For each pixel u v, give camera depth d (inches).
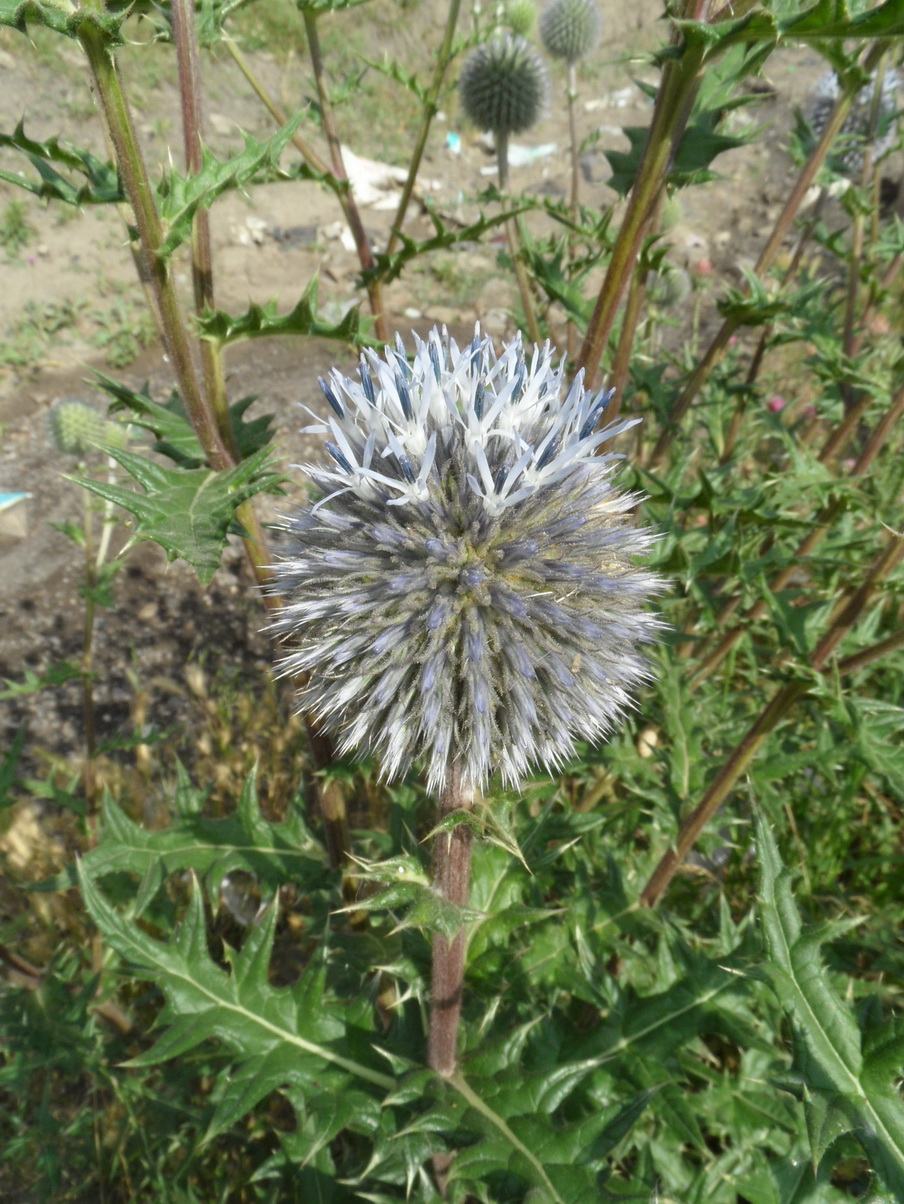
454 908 3.0
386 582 3.2
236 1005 3.7
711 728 6.2
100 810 6.5
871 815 6.7
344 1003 4.5
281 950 7.0
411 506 3.3
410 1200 4.0
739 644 6.4
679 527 5.3
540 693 3.2
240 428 4.1
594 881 5.7
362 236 5.8
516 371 3.5
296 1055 3.7
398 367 3.5
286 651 3.8
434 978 3.4
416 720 3.2
